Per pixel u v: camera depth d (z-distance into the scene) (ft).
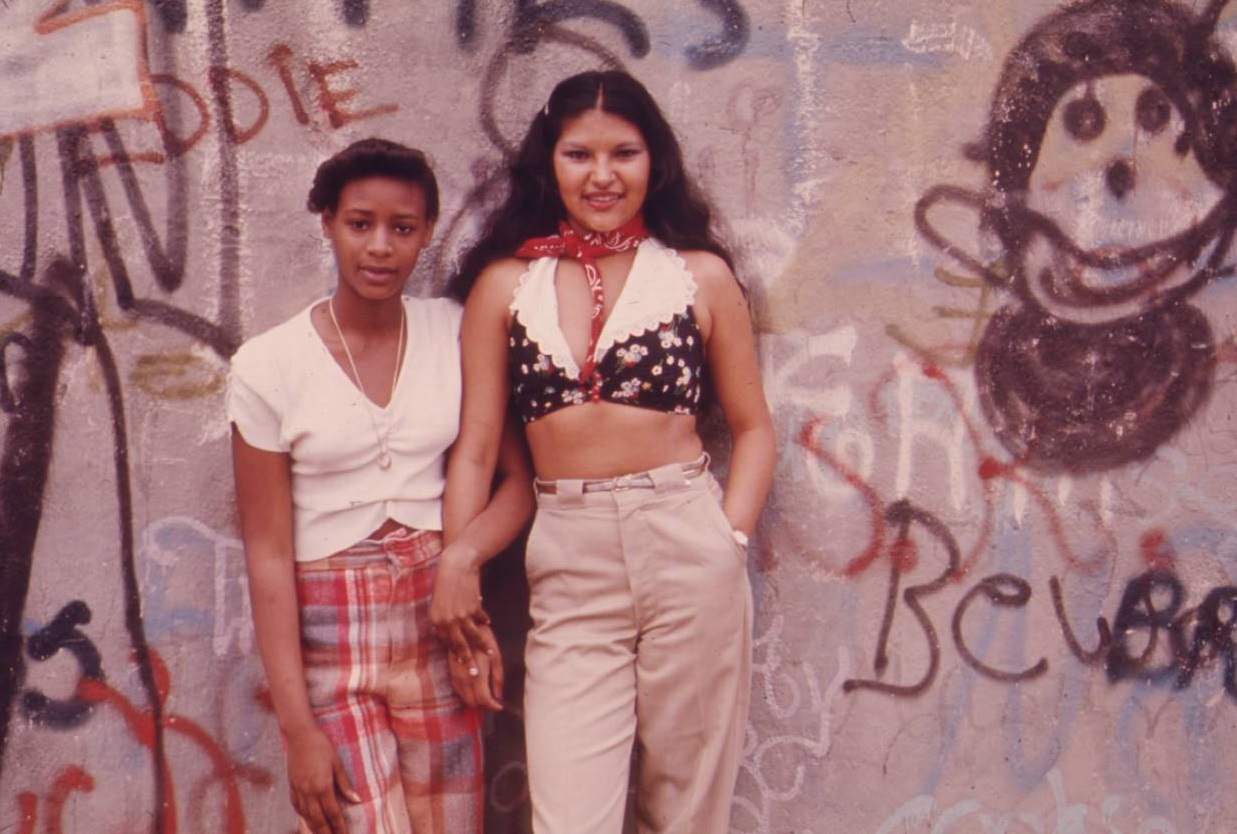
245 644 7.71
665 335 6.82
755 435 7.29
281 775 7.79
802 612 8.01
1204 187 7.88
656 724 6.98
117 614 7.61
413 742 6.84
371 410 6.70
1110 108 7.80
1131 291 7.91
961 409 7.92
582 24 7.62
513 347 6.90
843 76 7.72
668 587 6.78
